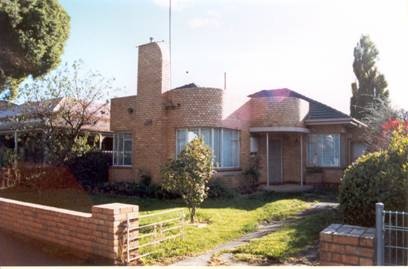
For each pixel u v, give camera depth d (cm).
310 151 2045
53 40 1819
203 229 934
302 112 1967
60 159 1805
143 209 1283
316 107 2097
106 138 2255
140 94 1794
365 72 2953
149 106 1756
